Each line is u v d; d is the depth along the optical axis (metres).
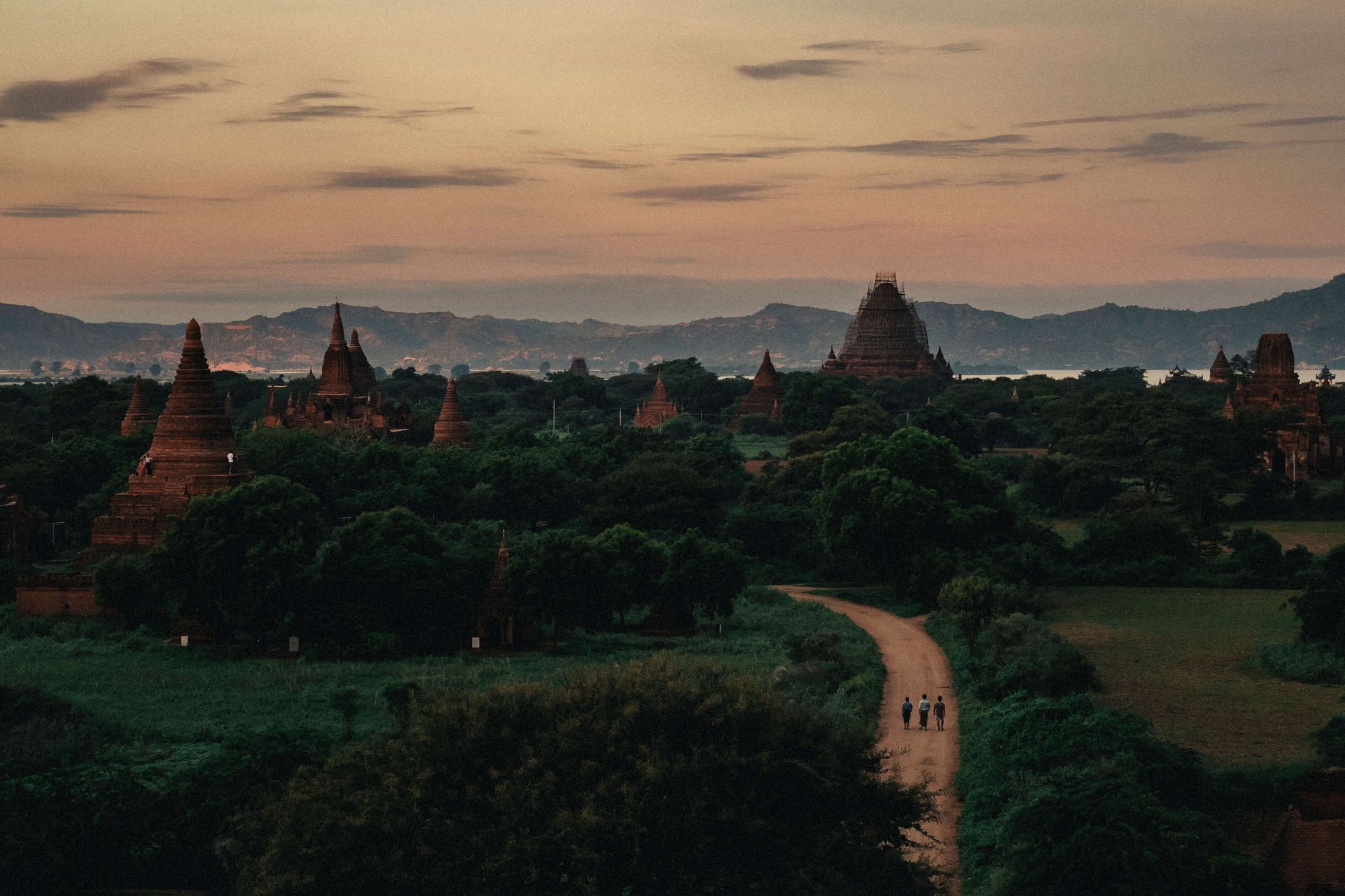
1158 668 88.25
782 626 108.00
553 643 101.62
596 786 46.03
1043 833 49.69
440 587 100.12
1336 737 64.38
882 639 102.56
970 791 62.62
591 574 100.06
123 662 95.00
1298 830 51.19
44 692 76.69
